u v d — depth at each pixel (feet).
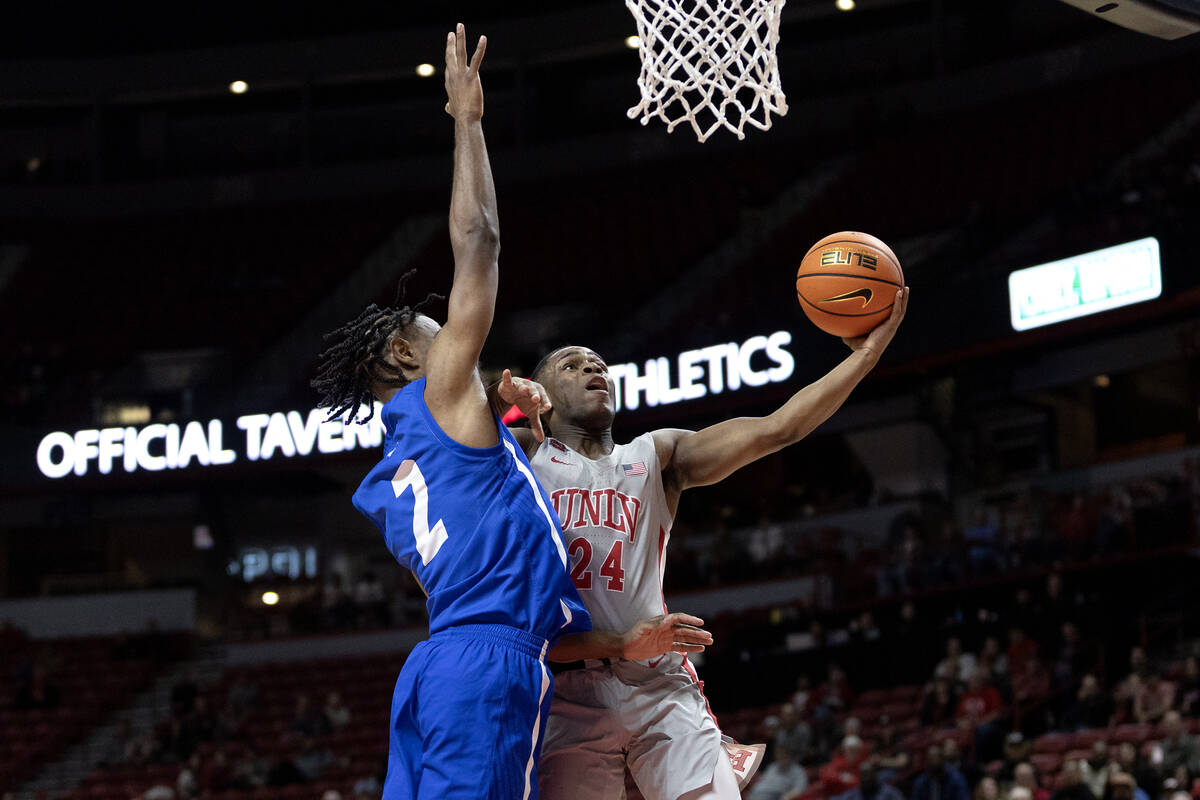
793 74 83.97
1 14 83.82
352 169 85.92
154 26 86.02
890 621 55.11
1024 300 57.52
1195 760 35.06
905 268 66.74
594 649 9.98
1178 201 57.82
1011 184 72.23
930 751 37.14
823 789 40.16
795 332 61.98
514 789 8.89
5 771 62.85
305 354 78.64
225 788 57.06
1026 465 71.51
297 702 66.33
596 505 10.88
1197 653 47.03
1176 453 62.44
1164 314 56.34
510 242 83.46
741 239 78.95
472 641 9.09
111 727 68.13
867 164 78.59
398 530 9.59
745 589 65.67
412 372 10.27
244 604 82.99
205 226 85.40
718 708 53.01
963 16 80.94
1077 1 14.98
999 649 48.52
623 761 10.97
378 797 46.78
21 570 83.10
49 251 84.48
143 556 84.38
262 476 74.54
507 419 36.86
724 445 11.25
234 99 88.07
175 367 79.00
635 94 86.53
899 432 71.15
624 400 66.23
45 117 88.63
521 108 84.07
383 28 86.33
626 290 79.05
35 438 73.61
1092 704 41.86
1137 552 51.29
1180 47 71.10
